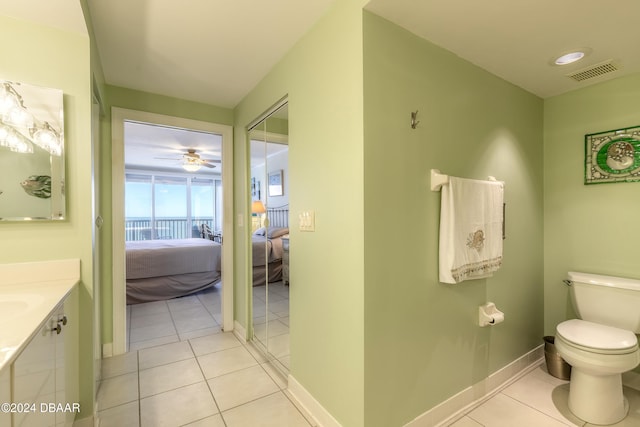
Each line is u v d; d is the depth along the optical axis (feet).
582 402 5.31
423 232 4.97
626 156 6.42
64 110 4.83
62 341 3.96
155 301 12.66
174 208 24.21
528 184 7.18
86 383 4.93
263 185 8.07
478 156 5.92
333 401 4.84
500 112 6.42
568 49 5.36
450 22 4.56
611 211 6.65
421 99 4.92
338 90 4.67
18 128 4.50
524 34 4.89
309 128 5.45
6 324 2.95
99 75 6.42
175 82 7.66
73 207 4.88
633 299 5.84
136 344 8.50
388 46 4.48
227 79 7.48
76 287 4.80
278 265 7.42
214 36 5.66
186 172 24.23
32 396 2.86
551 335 7.57
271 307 7.73
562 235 7.40
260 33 5.57
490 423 5.22
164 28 5.42
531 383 6.52
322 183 5.09
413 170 4.83
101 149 7.65
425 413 4.95
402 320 4.66
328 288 4.97
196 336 9.07
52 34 4.76
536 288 7.42
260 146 8.16
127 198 22.21
